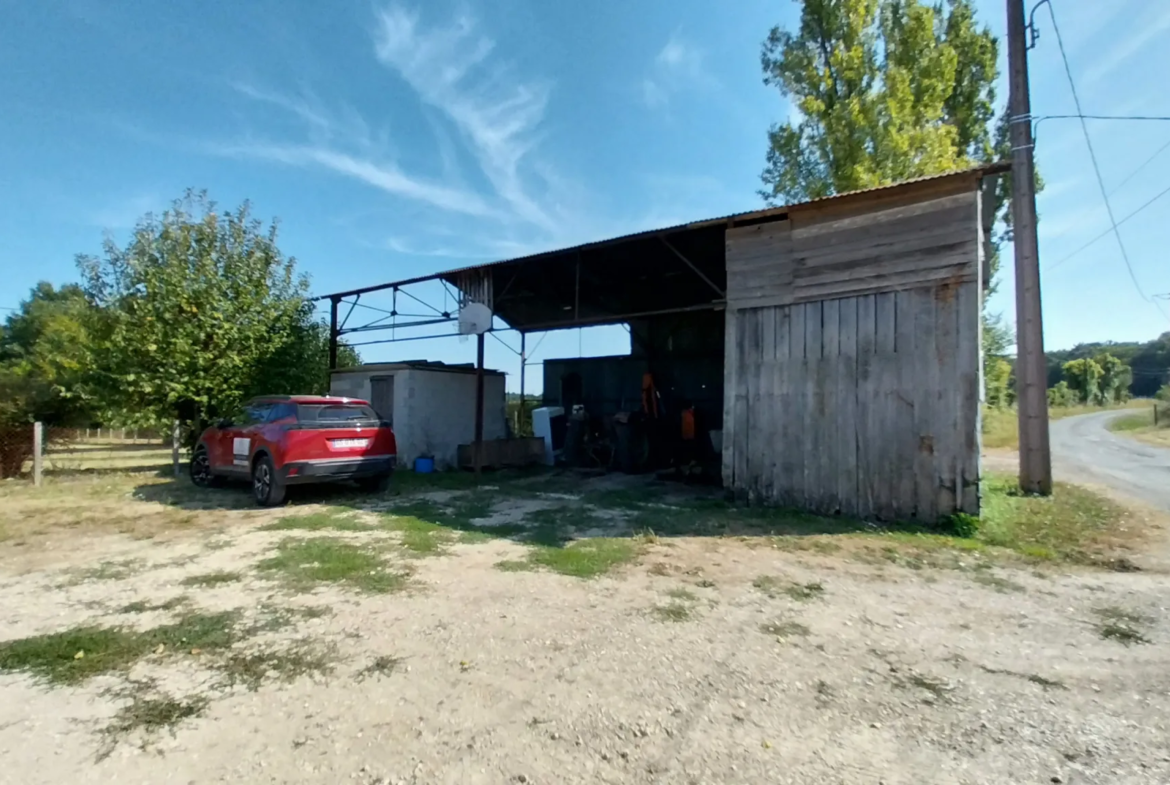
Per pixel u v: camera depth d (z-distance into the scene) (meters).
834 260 7.93
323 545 5.96
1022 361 9.84
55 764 2.35
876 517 7.42
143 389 11.84
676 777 2.28
